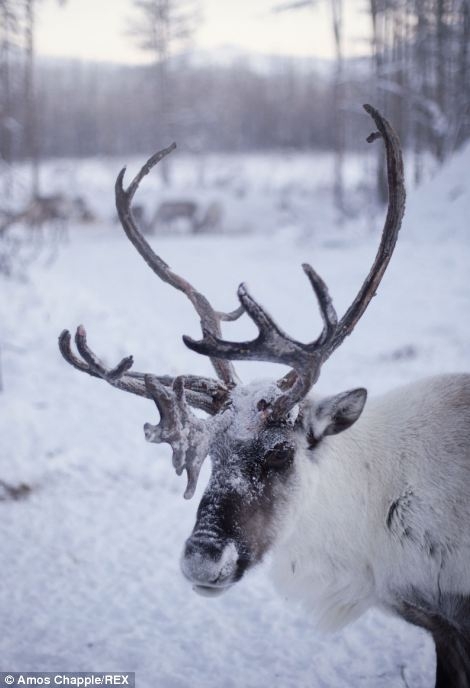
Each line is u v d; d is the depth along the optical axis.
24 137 37.09
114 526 5.54
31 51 27.44
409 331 9.88
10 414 7.28
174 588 4.80
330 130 65.69
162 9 46.41
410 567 3.46
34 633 4.34
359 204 27.92
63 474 6.28
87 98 90.12
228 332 10.69
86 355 3.30
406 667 4.02
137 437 6.98
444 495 3.42
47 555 5.16
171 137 48.78
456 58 25.05
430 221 16.42
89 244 21.95
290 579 3.55
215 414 3.38
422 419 3.63
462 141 23.81
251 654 4.18
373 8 26.28
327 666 4.05
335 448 3.48
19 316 10.44
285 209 28.95
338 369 8.58
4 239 14.44
